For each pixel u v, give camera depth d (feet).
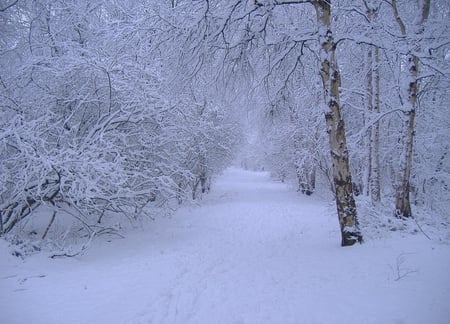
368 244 27.86
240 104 38.11
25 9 37.58
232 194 96.22
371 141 46.37
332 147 28.94
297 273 22.89
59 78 34.22
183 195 43.75
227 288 20.63
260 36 31.81
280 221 51.47
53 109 34.96
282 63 34.09
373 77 44.83
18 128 26.84
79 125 34.63
